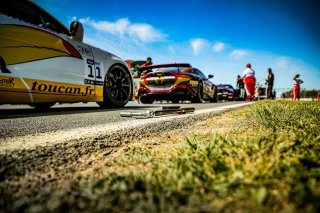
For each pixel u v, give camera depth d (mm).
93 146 1212
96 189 626
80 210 522
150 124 1983
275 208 504
